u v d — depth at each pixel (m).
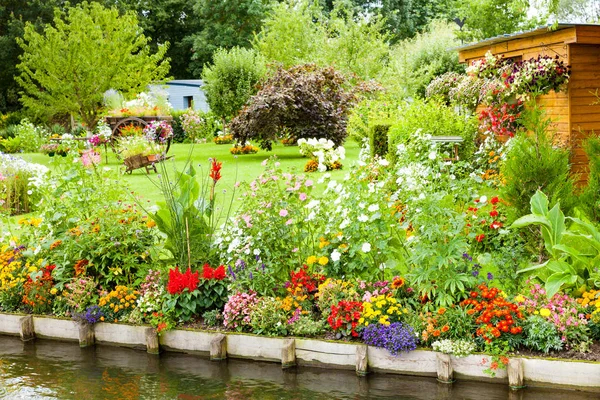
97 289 6.39
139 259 6.59
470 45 12.86
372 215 5.61
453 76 15.25
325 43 26.83
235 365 5.47
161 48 24.83
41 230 6.82
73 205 6.86
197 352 5.70
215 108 24.64
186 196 6.29
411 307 5.44
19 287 6.61
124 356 5.78
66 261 6.43
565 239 5.88
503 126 10.95
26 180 11.23
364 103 18.05
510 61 11.73
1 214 7.43
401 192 6.20
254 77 24.17
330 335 5.42
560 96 10.27
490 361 4.83
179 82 33.22
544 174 6.14
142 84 24.12
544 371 4.71
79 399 4.89
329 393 4.88
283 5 29.44
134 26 24.05
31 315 6.37
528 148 6.44
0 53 33.91
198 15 39.78
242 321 5.62
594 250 5.70
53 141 21.72
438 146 7.58
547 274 5.50
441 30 26.77
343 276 5.77
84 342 6.04
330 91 19.23
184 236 6.16
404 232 6.59
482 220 6.17
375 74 25.25
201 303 5.87
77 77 22.36
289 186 6.14
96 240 6.39
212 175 6.40
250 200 6.17
